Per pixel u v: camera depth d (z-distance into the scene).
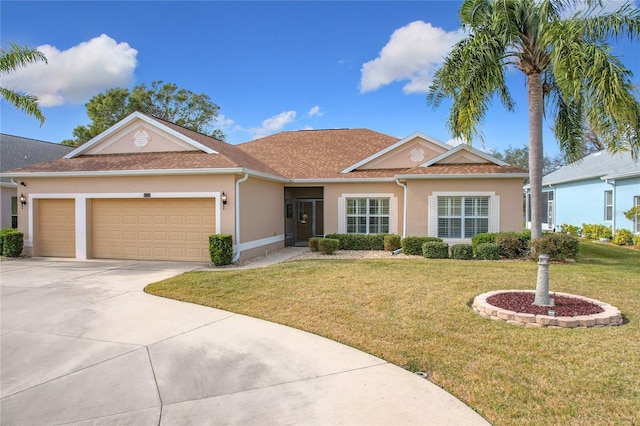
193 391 4.34
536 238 12.57
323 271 10.70
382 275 10.08
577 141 14.52
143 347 5.64
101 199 14.25
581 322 5.95
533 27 11.55
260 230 15.39
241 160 15.48
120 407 4.02
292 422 3.68
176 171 13.04
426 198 15.58
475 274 10.09
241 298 8.11
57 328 6.48
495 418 3.63
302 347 5.52
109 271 11.63
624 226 18.62
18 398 4.24
